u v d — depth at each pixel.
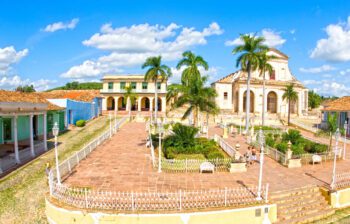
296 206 12.22
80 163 17.20
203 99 25.11
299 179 14.98
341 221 11.85
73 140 27.41
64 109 33.91
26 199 12.84
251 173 15.88
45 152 21.92
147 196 11.20
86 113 43.62
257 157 20.45
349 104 36.22
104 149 21.88
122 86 58.97
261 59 34.75
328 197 13.13
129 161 17.81
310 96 83.38
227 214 10.39
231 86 59.50
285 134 25.23
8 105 17.00
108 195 11.25
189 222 10.05
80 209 10.10
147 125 34.66
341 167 17.97
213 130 36.38
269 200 11.41
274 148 21.00
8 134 24.58
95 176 14.44
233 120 46.88
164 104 58.06
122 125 39.12
